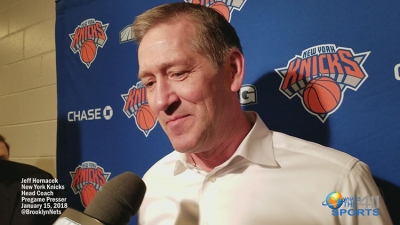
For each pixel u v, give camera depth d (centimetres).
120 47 124
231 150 73
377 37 77
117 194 54
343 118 81
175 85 62
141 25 65
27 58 165
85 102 135
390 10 75
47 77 154
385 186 75
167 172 87
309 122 86
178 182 82
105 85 129
